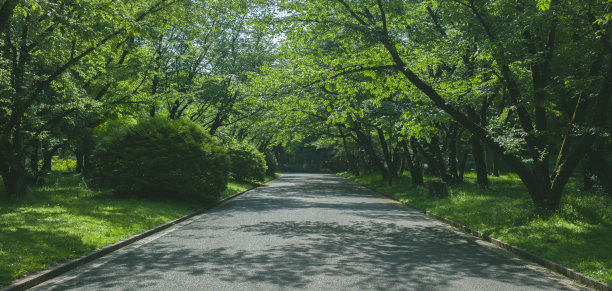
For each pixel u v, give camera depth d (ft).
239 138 131.54
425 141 80.89
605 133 33.73
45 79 45.21
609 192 48.70
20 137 46.52
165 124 52.95
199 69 77.00
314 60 46.11
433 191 61.31
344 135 124.06
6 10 28.91
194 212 46.26
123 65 56.08
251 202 61.77
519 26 35.29
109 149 51.11
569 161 35.47
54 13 29.60
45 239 24.21
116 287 17.56
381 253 25.55
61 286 17.70
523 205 42.06
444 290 17.71
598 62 39.22
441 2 47.62
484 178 71.10
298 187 105.29
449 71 59.93
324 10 41.24
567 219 33.73
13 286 16.47
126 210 39.04
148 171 50.11
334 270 20.89
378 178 122.42
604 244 25.91
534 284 19.10
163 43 69.46
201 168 52.75
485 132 39.70
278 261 22.77
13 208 35.96
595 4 32.83
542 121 41.81
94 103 48.98
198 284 18.04
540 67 46.80
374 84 45.19
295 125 108.37
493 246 28.91
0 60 40.78
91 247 24.38
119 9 34.94
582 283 19.42
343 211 50.08
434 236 32.86
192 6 51.55
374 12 48.32
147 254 24.53
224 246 27.17
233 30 76.07
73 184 62.69
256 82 43.86
